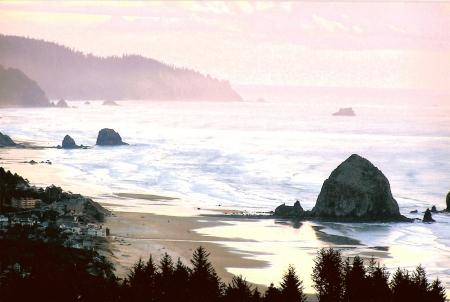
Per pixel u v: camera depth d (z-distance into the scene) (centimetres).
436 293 16975
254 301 16688
